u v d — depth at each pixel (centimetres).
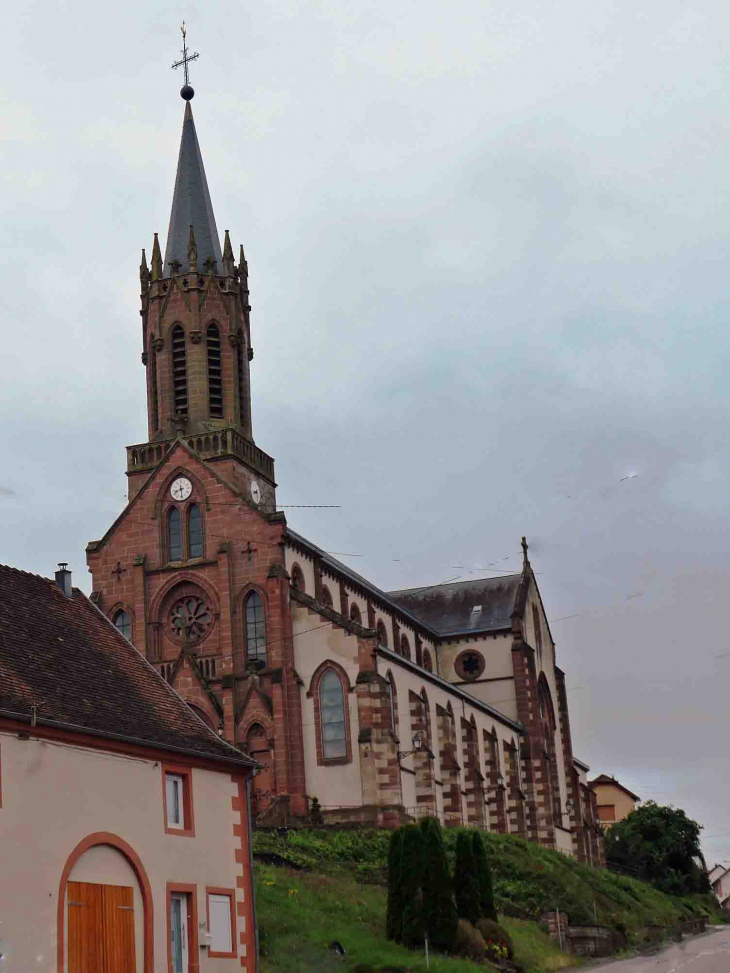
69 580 5228
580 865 9531
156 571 9338
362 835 8112
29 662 4444
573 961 6781
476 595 12438
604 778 18075
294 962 5216
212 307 10038
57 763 4109
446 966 5378
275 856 6994
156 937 4344
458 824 9425
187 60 10950
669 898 11188
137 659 5144
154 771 4503
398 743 8762
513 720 11738
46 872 3981
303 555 9506
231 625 9069
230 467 9519
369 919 6094
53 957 3947
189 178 10500
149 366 10069
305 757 8756
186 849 4569
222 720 8881
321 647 8894
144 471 9644
